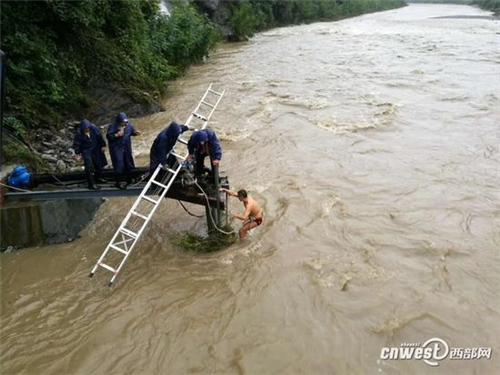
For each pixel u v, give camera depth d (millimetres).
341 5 66812
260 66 24859
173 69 21500
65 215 8258
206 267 7602
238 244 8211
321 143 12906
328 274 7359
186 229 8734
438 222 8852
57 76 13461
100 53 15602
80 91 14461
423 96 17281
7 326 6414
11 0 12859
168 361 5832
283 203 9672
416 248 7996
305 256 7848
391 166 11336
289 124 14508
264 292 6984
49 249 8086
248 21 38938
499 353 5832
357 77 20766
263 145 12930
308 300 6793
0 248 8008
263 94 18281
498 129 13734
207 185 7922
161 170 7820
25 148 10102
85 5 14477
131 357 5902
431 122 14453
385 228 8664
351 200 9734
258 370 5652
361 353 5871
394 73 21312
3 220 7887
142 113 15930
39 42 13336
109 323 6449
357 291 6957
